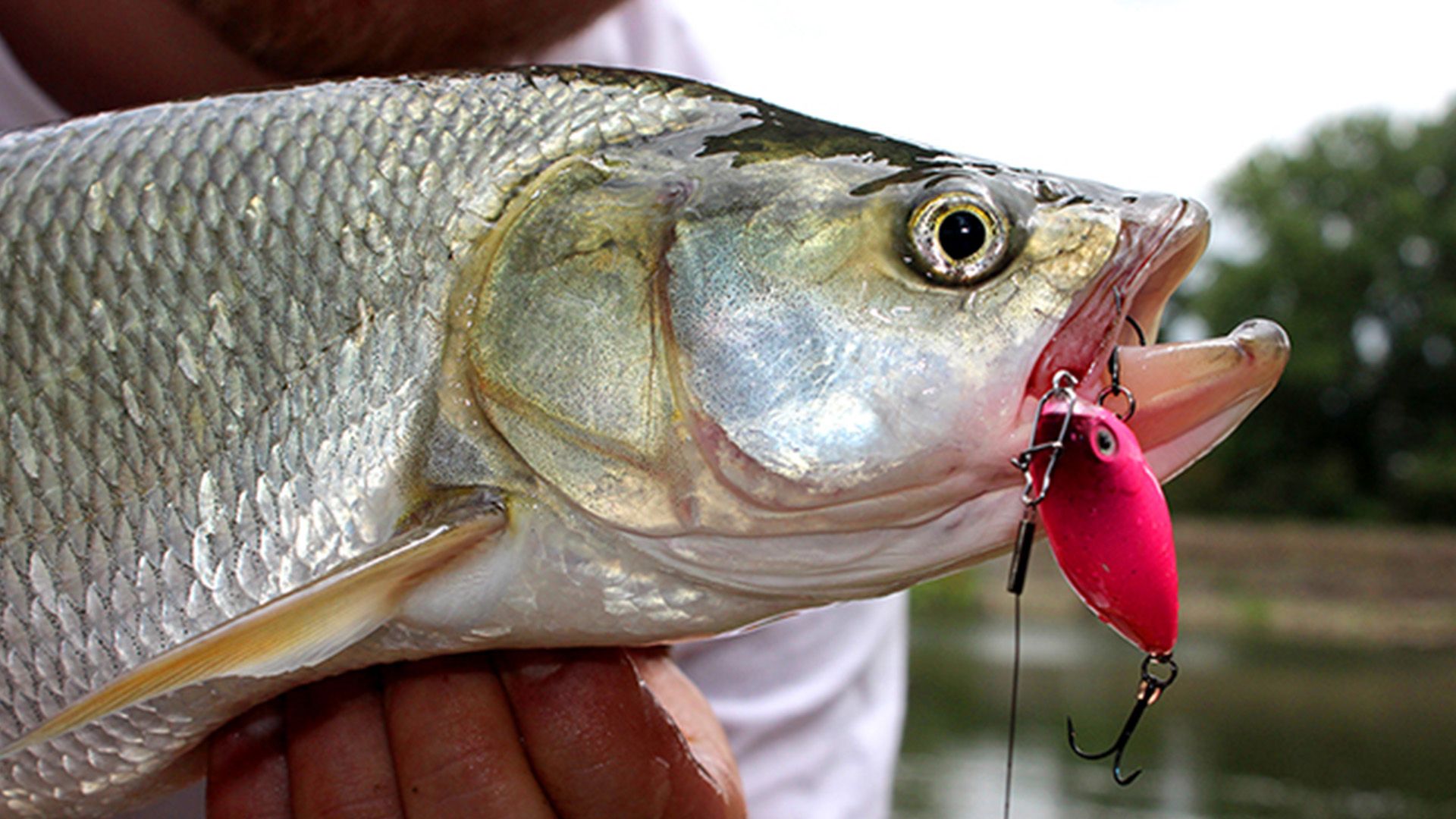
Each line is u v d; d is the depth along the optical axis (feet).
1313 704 10.89
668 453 1.48
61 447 1.47
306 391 1.47
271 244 1.48
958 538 1.47
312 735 1.54
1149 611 1.41
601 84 1.54
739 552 1.48
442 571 1.47
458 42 1.78
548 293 1.49
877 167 1.49
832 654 2.25
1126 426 1.43
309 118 1.50
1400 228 30.68
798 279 1.47
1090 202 1.47
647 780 1.54
